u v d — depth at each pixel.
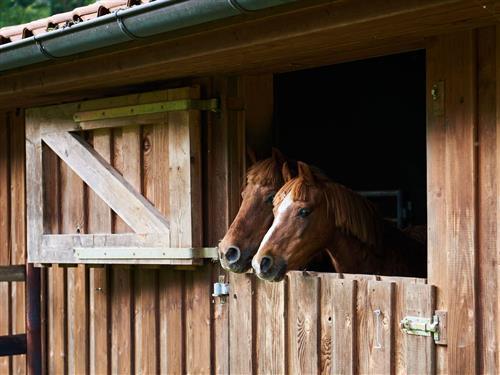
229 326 6.86
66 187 7.73
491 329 5.10
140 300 7.64
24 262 8.90
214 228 6.93
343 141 10.51
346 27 5.02
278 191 6.51
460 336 5.24
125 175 7.26
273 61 6.29
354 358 5.89
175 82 7.15
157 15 5.36
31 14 21.86
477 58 5.22
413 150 10.80
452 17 4.87
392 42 5.66
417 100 10.73
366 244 6.67
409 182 10.84
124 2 6.02
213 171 6.95
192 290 7.16
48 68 6.85
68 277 8.42
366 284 5.85
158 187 7.01
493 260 5.11
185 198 6.76
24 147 8.86
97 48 6.05
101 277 8.01
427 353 5.41
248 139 6.97
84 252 7.39
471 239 5.21
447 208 5.38
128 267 7.60
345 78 10.30
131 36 5.66
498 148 5.06
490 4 4.55
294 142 9.95
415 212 10.80
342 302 5.98
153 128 7.07
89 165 7.42
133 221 7.07
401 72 10.19
